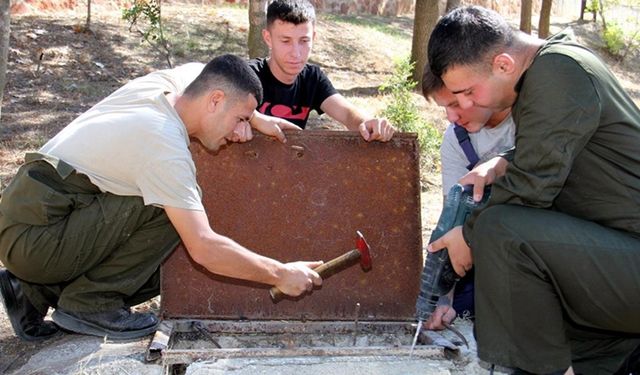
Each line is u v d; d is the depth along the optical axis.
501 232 2.57
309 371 2.81
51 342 3.28
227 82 2.98
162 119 2.91
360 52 12.34
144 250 3.13
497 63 2.56
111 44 9.64
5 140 6.46
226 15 12.21
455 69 2.59
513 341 2.59
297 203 3.37
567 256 2.53
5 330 3.43
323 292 3.35
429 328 3.26
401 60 9.06
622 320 2.61
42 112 7.28
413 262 3.38
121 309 3.22
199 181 3.34
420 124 7.34
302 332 3.30
